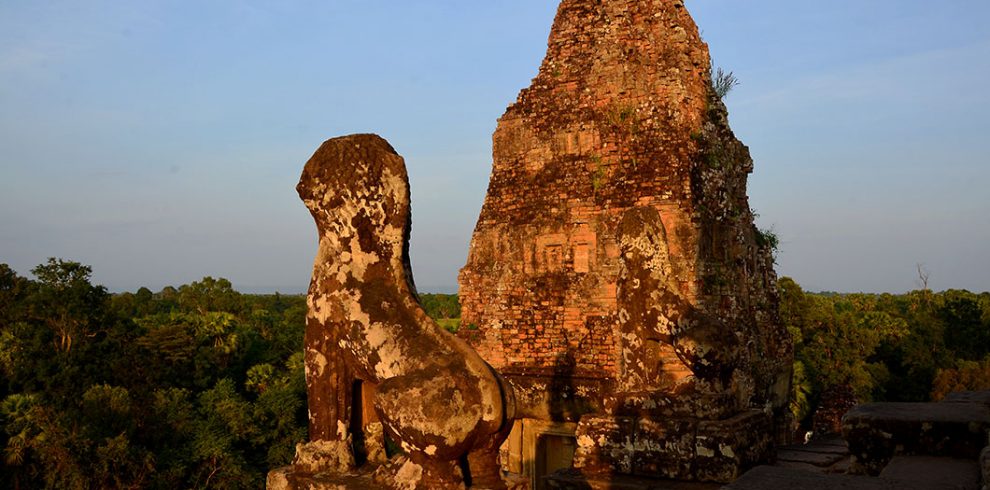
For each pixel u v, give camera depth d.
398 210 4.15
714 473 6.51
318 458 4.23
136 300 71.25
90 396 32.81
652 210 7.66
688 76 14.41
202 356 42.22
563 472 7.13
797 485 3.61
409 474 3.75
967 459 5.07
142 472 30.02
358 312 4.04
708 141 13.92
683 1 15.34
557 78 15.03
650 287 7.41
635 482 6.67
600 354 13.48
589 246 13.94
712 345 6.99
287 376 41.84
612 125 14.21
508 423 3.74
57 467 28.27
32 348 36.88
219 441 32.81
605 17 14.88
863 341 38.16
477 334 14.84
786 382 15.80
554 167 14.62
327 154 4.20
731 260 13.78
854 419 5.48
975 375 32.34
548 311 14.13
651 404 7.02
